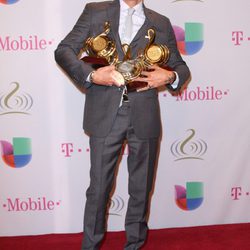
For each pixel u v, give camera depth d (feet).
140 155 5.22
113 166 5.27
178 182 6.73
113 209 6.70
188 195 6.79
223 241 6.31
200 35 6.32
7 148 6.34
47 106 6.29
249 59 6.48
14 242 6.34
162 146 6.59
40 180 6.49
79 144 6.44
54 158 6.44
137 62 4.79
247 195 6.87
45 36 6.09
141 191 5.38
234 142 6.70
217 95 6.54
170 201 6.77
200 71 6.44
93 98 5.10
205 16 6.28
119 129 5.05
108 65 4.87
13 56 6.10
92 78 4.75
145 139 5.14
